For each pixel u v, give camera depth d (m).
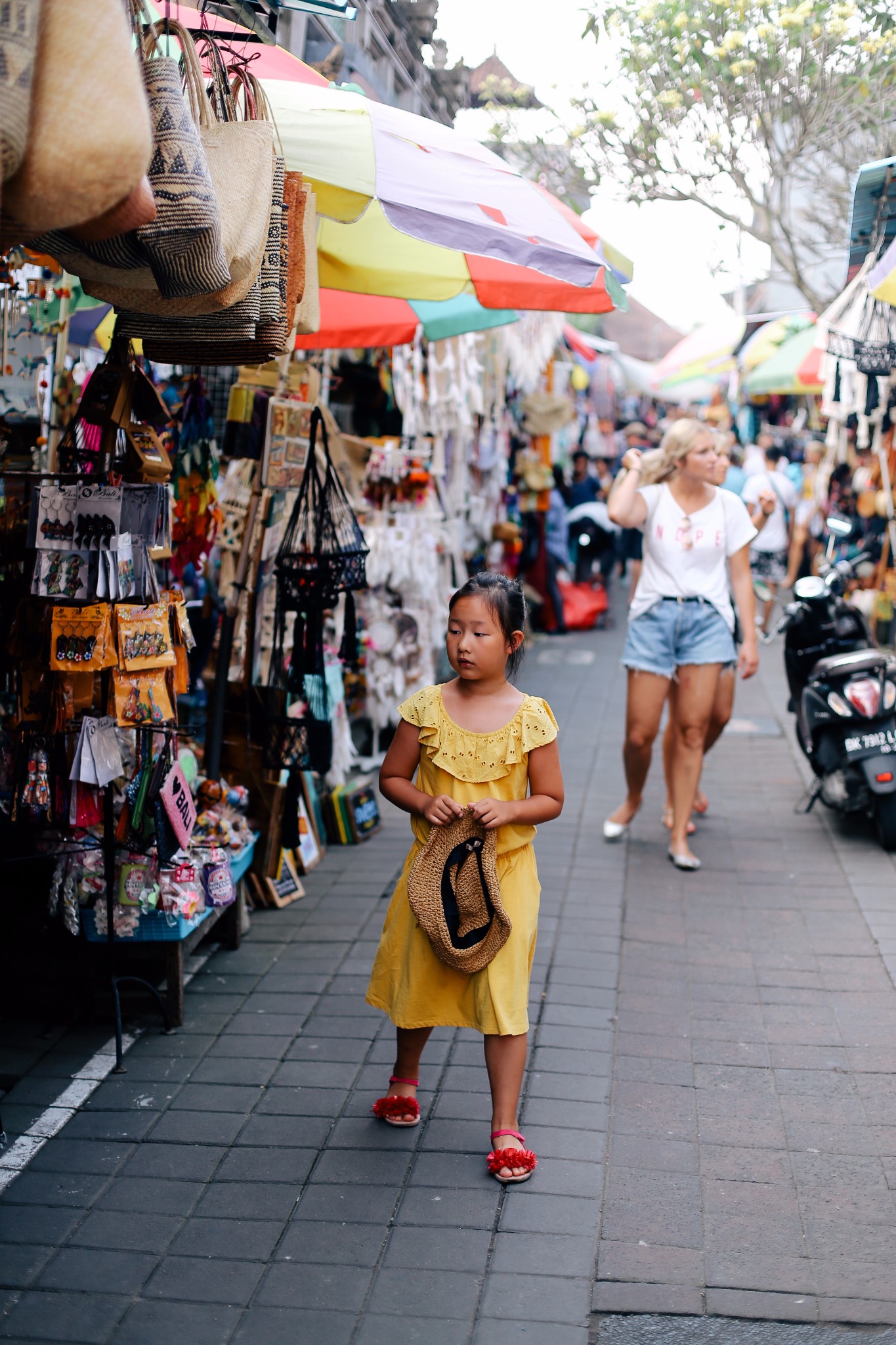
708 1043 4.23
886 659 6.32
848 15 6.29
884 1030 4.31
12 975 4.37
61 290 4.48
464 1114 3.76
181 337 3.10
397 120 3.98
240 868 4.82
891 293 4.35
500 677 3.49
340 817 6.48
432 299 5.38
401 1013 3.48
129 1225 3.20
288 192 3.39
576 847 6.44
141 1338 2.77
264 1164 3.49
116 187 1.96
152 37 3.02
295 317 3.46
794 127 6.95
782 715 9.54
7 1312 2.86
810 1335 2.77
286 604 4.91
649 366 21.36
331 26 6.35
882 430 8.09
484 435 10.34
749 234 7.35
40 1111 3.77
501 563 12.01
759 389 13.48
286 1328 2.80
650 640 5.99
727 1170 3.46
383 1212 3.25
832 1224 3.19
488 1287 2.94
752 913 5.46
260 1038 4.25
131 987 4.40
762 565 12.65
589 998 4.58
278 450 4.88
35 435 4.42
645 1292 2.92
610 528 14.62
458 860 3.35
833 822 6.79
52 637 3.68
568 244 3.92
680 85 6.70
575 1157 3.51
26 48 1.87
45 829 4.10
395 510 7.88
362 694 7.87
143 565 3.70
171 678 3.96
